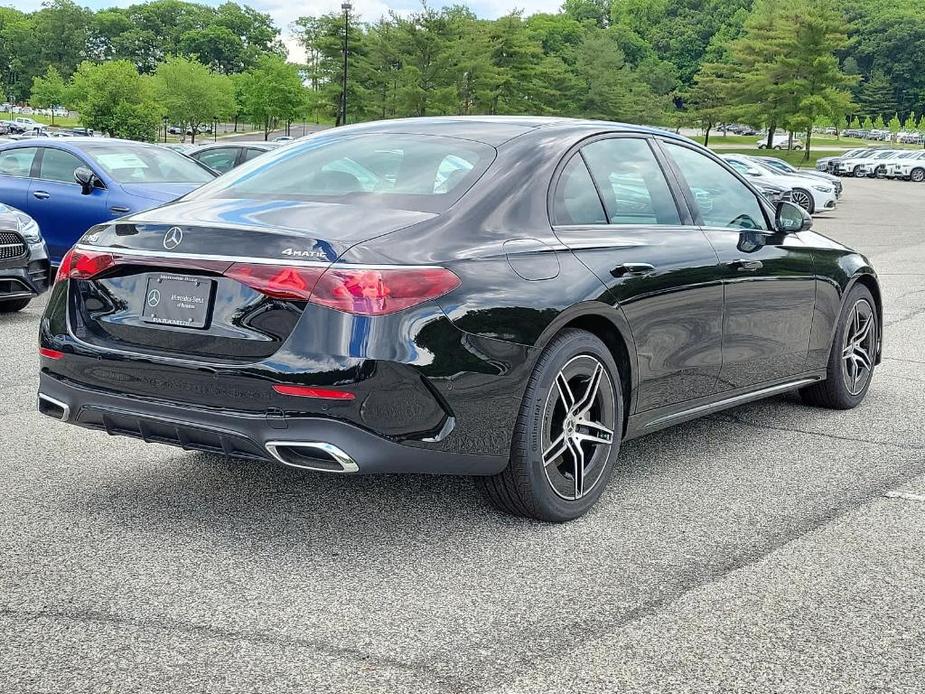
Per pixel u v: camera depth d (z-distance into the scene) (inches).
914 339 316.8
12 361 259.6
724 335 173.6
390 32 2856.8
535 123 159.6
